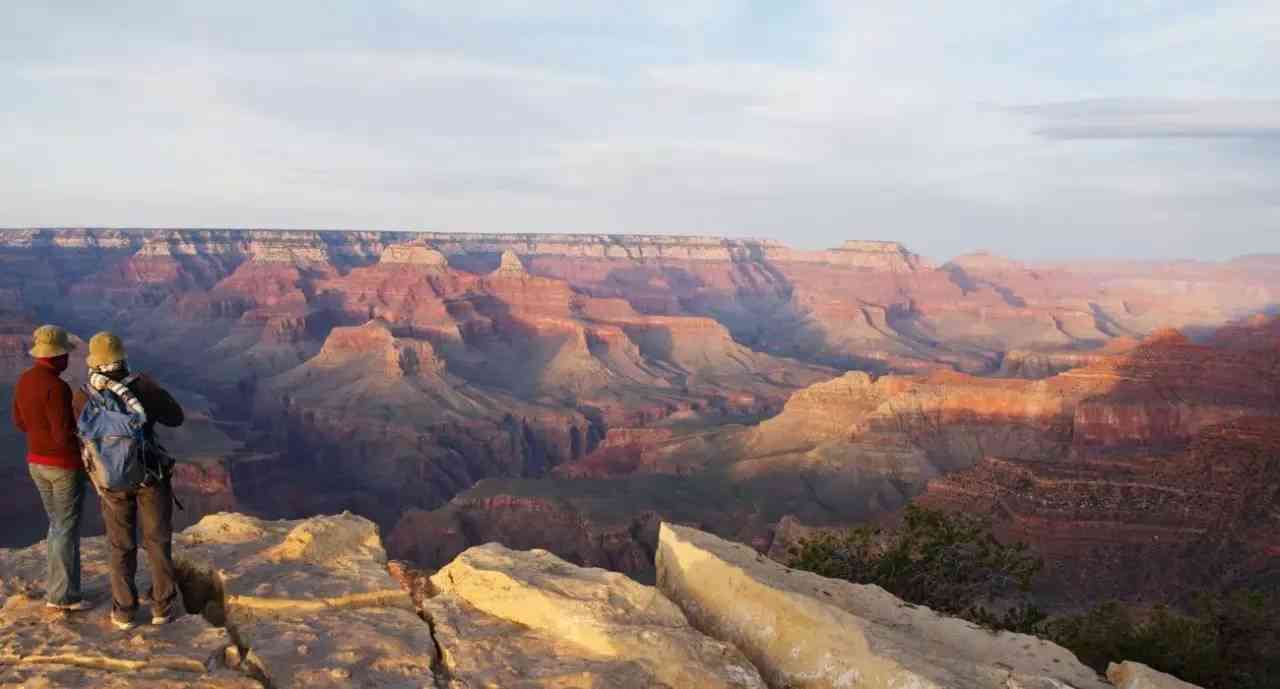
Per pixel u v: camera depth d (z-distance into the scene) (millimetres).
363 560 10344
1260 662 21438
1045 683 8195
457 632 8867
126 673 7363
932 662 8344
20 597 8695
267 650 7996
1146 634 21266
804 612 9062
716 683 7945
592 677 7824
